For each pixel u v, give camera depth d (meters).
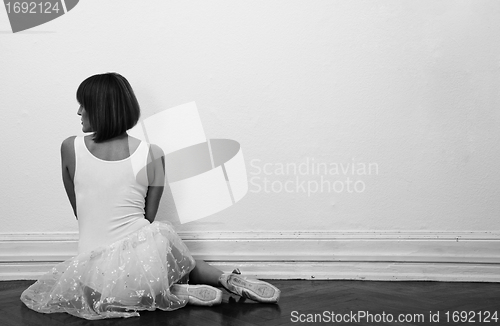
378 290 2.49
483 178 2.75
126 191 2.24
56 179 2.81
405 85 2.77
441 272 2.73
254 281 2.23
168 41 2.81
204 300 2.15
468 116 2.76
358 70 2.78
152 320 1.97
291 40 2.79
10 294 2.45
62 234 2.80
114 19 2.81
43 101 2.81
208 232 2.80
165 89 2.81
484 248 2.73
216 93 2.80
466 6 2.75
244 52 2.80
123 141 2.29
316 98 2.79
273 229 2.80
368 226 2.78
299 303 2.22
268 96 2.79
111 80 2.27
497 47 2.75
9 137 2.81
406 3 2.77
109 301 2.04
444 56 2.76
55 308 2.11
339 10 2.79
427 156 2.76
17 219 2.81
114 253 2.12
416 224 2.76
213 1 2.80
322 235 2.78
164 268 2.13
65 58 2.81
